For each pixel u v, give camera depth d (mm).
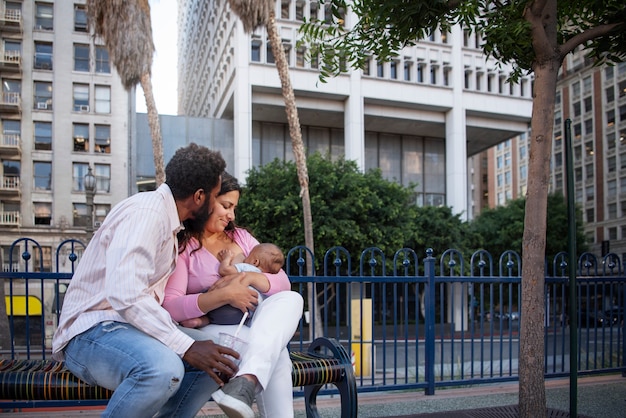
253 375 1835
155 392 1709
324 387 4832
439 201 33469
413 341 15703
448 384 4398
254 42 27953
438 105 30359
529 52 3732
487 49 3898
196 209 2061
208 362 1766
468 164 40906
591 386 4668
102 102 30312
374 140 32875
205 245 2432
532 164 3170
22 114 29406
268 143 30359
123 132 30281
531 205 3154
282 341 1986
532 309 3100
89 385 1959
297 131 13898
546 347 4785
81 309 1881
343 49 4035
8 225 28281
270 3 13531
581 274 5055
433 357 4344
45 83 29953
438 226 24844
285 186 21359
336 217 21438
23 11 30000
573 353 3176
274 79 27359
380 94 28984
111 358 1771
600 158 49156
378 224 22172
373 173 23953
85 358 1830
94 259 1928
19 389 1915
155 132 14859
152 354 1737
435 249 25016
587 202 50719
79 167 29844
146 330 1768
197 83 48594
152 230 1852
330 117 29953
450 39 31203
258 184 22062
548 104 3133
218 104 33656
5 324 7844
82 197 29734
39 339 22828
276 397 2094
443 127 32125
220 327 2186
